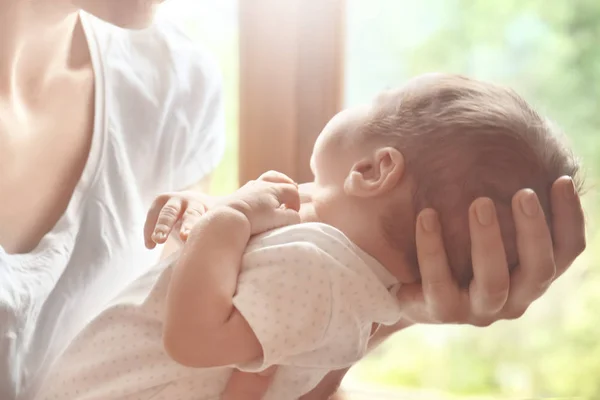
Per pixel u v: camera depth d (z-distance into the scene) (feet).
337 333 2.54
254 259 2.52
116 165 3.23
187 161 3.64
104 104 3.22
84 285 3.07
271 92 4.41
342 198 2.77
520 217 2.42
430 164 2.61
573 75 4.68
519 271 2.49
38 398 2.84
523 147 2.63
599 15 4.66
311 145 4.43
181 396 2.67
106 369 2.71
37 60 3.09
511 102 2.75
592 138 4.65
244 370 2.54
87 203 3.11
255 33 4.39
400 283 2.75
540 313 4.92
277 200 2.73
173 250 3.65
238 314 2.45
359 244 2.71
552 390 4.96
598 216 4.60
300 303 2.44
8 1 2.89
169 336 2.40
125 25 2.95
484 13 4.63
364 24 4.53
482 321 2.56
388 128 2.72
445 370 4.94
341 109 4.42
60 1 2.98
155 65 3.52
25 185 2.93
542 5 4.65
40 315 2.94
